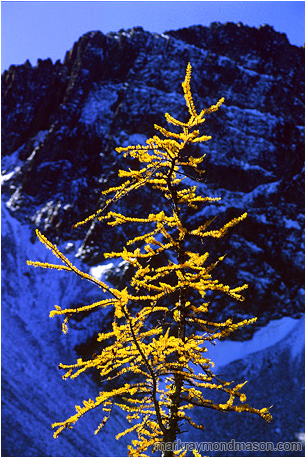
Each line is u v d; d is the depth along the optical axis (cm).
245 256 9919
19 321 8294
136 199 10269
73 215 10944
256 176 11662
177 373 570
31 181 11956
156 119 12238
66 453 5672
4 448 5319
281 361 8425
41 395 6588
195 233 620
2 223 10888
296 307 9688
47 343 7931
